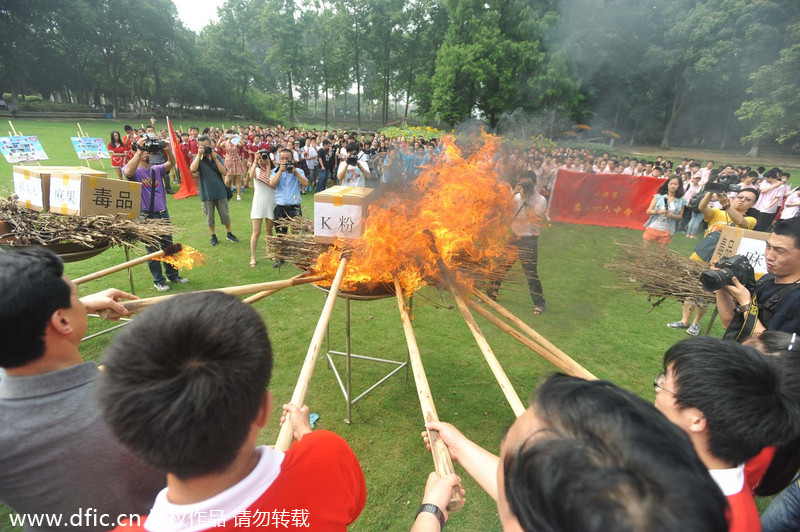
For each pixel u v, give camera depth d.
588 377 1.71
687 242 8.19
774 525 1.60
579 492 0.52
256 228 5.55
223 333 0.73
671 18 24.50
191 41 39.47
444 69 22.09
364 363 3.68
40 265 1.00
